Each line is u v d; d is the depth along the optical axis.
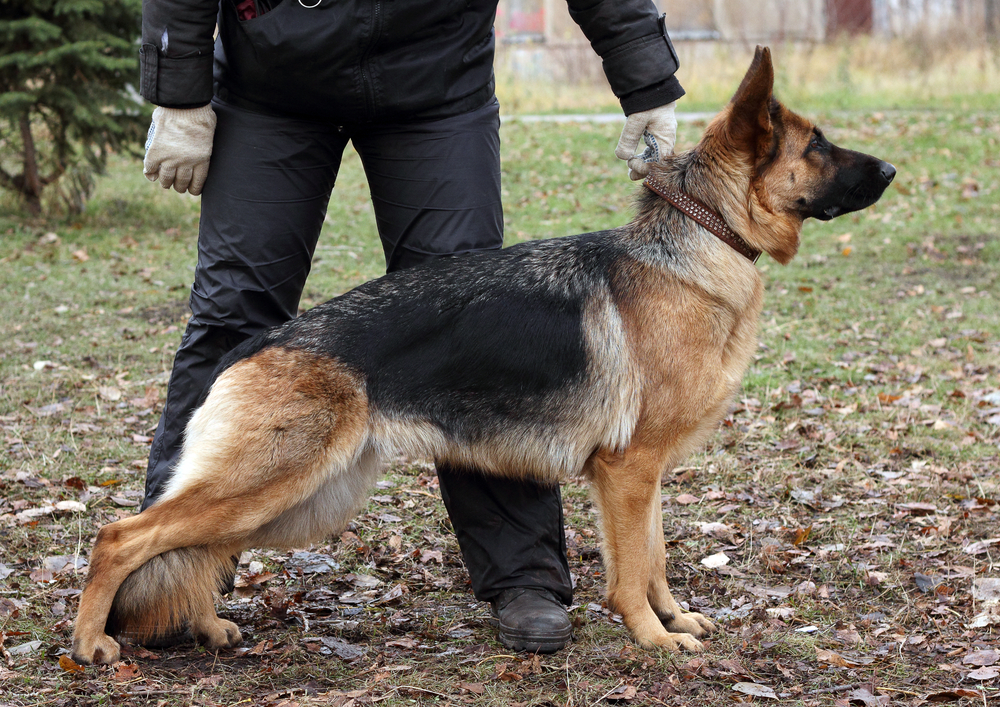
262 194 2.90
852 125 15.28
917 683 2.66
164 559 2.68
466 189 3.00
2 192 10.98
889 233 10.05
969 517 3.93
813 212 3.05
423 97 2.90
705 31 23.23
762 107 2.85
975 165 12.62
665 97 3.08
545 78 20.88
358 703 2.48
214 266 2.94
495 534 2.97
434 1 2.82
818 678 2.70
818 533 3.84
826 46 20.98
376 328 2.77
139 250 9.52
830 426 5.10
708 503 4.18
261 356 2.73
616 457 2.83
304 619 3.10
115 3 9.77
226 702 2.51
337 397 2.71
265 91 2.84
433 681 2.64
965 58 19.41
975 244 9.40
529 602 2.90
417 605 3.25
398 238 3.10
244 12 2.80
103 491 4.10
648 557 2.90
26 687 2.52
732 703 2.55
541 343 2.78
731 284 2.86
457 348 2.76
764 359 6.31
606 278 2.87
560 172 13.23
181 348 3.03
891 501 4.16
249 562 3.54
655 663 2.77
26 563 3.40
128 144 10.15
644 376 2.79
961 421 5.14
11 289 7.80
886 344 6.64
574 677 2.68
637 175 3.09
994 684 2.64
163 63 2.75
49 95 9.59
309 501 2.90
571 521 4.02
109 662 2.67
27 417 4.99
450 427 2.79
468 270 2.88
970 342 6.61
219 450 2.65
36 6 9.49
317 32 2.73
